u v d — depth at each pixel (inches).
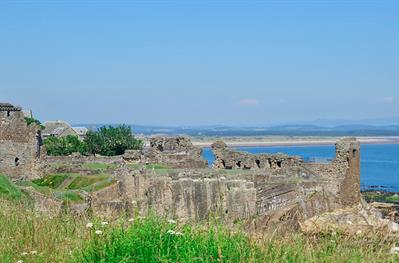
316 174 2947.8
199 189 2222.0
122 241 737.6
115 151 5782.5
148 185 2343.8
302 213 1528.1
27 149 3644.2
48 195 1861.5
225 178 2384.4
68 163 3681.1
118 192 2431.1
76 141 5861.2
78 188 2576.3
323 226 976.3
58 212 1146.0
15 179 3358.8
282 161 3164.4
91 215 1077.1
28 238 840.9
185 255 703.1
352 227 957.8
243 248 722.8
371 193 4923.7
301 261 731.4
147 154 3732.8
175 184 2237.9
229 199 2161.7
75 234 856.3
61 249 794.2
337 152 2955.2
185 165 3351.4
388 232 893.8
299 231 1001.5
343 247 810.8
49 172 3452.3
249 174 2662.4
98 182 2642.7
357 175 2955.2
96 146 5772.6
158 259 701.3
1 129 3644.2
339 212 1105.4
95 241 751.7
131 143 5876.0
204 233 770.2
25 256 775.7
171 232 731.4
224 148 3430.1
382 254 779.4
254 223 994.1
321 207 1916.8
